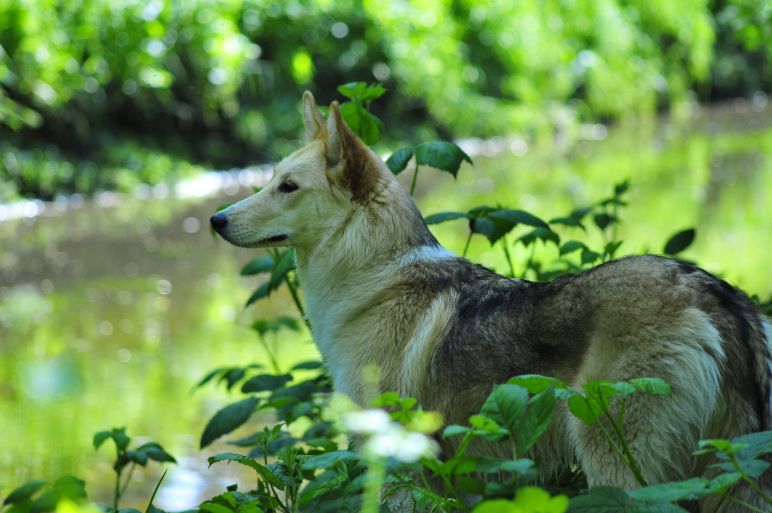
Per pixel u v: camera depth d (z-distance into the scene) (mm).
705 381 4312
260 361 11078
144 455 6055
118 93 22438
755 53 39312
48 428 9164
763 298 11711
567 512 3641
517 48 30906
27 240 17188
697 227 16406
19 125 20203
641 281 4512
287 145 24312
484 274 5266
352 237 5512
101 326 12492
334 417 6012
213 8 23781
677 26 36062
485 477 5078
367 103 7020
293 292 7074
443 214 6637
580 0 33656
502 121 29531
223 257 16312
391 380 5238
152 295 14000
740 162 23656
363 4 26781
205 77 23484
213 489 8133
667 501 3570
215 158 23547
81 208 19859
